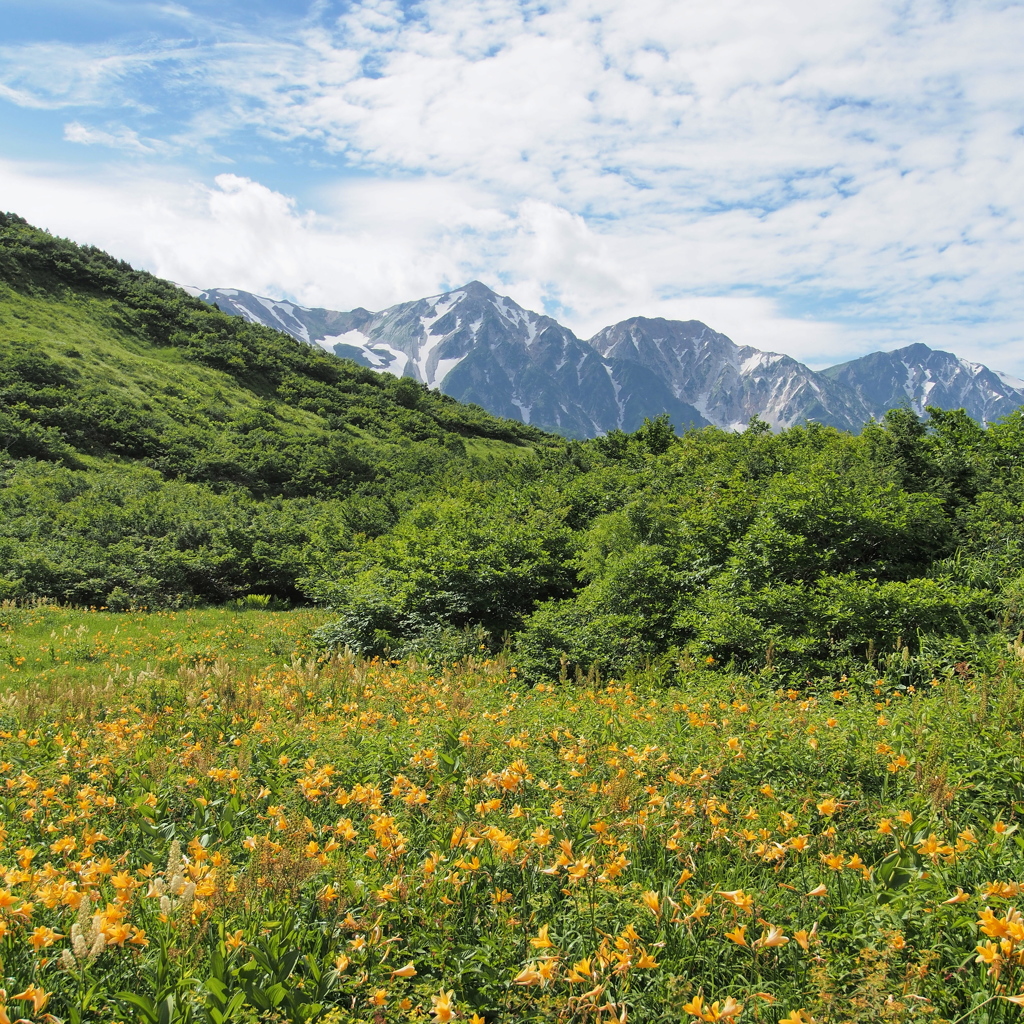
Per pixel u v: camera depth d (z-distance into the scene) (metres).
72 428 40.84
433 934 2.89
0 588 18.66
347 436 60.16
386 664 11.45
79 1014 2.49
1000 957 2.33
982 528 10.70
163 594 21.11
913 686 6.91
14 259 64.94
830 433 17.77
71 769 5.41
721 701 6.50
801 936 2.59
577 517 19.28
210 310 79.06
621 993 2.56
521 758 4.83
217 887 3.14
